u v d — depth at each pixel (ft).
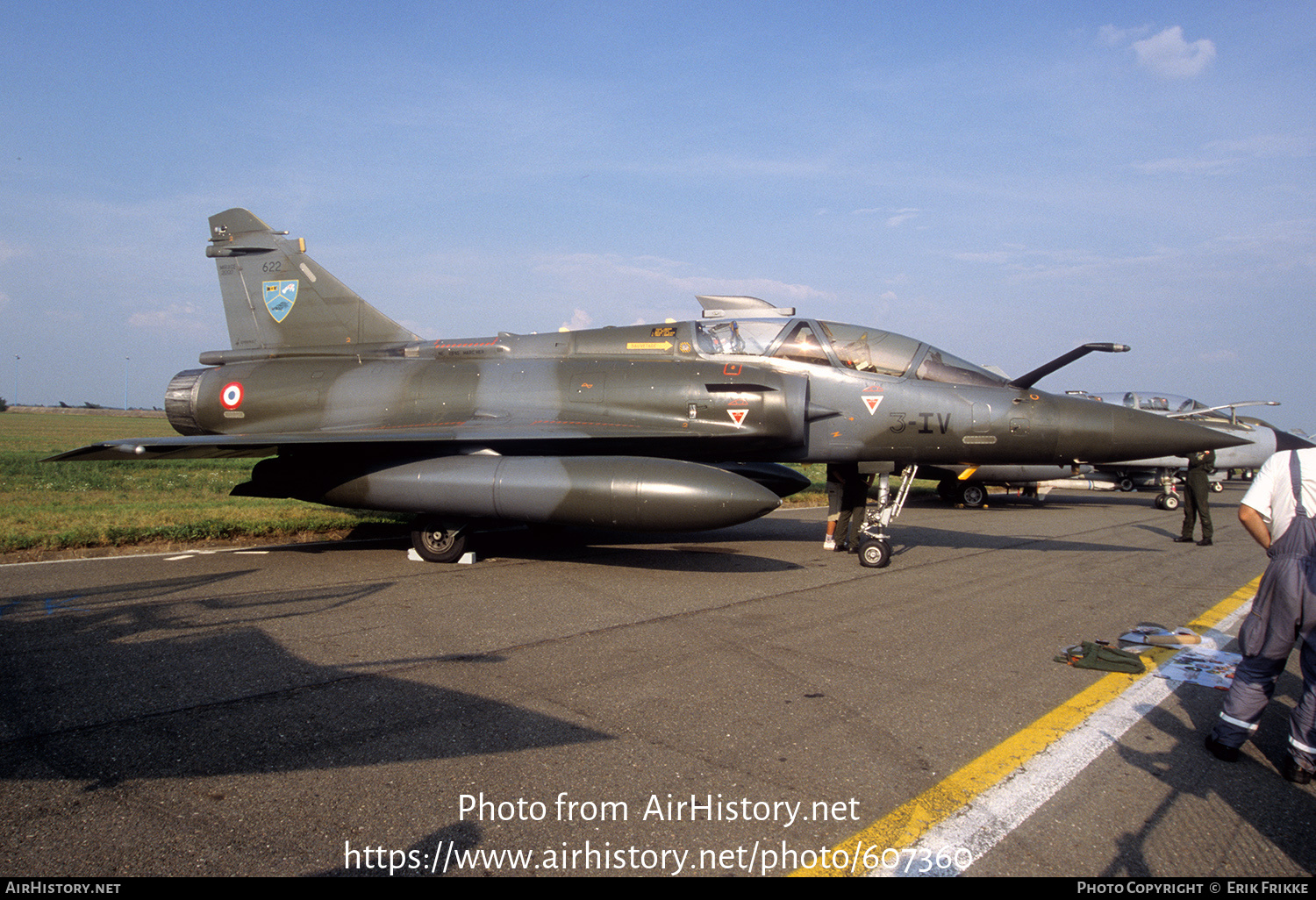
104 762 10.75
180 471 68.33
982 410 27.71
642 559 29.12
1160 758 11.48
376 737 11.69
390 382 32.81
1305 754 10.55
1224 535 42.93
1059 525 46.03
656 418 28.58
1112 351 26.35
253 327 38.17
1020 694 14.14
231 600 20.80
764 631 18.21
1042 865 8.54
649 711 12.85
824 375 29.14
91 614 19.01
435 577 24.66
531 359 32.32
